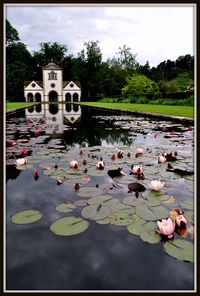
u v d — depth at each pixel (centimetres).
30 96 3975
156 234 132
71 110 1659
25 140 425
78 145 395
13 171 254
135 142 409
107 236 132
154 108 1176
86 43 3978
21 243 128
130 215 152
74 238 132
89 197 182
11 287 99
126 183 210
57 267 110
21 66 3744
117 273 106
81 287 99
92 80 3959
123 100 2484
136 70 3912
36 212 160
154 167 254
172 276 104
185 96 1500
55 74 3788
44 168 255
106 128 624
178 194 188
